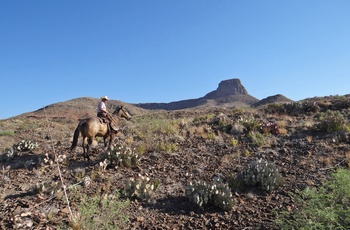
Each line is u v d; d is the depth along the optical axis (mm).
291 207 7676
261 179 9047
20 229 6504
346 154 11258
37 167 10953
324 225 5895
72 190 8727
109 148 11516
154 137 14797
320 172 9992
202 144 13891
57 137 18406
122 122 21844
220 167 11039
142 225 7008
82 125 11039
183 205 8156
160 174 10414
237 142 13828
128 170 10633
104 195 8195
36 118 37344
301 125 16078
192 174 10430
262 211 7676
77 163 11336
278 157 11797
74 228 6082
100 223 6398
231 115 20281
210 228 6953
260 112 20766
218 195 7973
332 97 25297
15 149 13227
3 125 27406
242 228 6891
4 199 8312
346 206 6500
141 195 8422
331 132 14211
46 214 7219
